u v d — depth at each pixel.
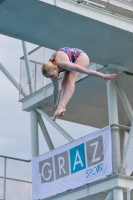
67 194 56.22
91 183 53.38
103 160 52.47
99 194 54.31
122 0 52.34
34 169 60.12
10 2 46.16
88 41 53.31
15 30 51.22
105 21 50.41
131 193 50.59
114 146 52.19
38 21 49.56
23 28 50.81
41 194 58.72
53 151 58.53
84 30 51.25
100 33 51.81
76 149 55.88
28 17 48.84
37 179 59.53
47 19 49.28
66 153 56.97
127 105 59.81
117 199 50.81
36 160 60.25
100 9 50.31
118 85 60.25
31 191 60.69
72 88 26.42
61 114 26.00
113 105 59.31
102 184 52.50
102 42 53.53
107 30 51.25
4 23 49.84
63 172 56.81
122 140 68.06
